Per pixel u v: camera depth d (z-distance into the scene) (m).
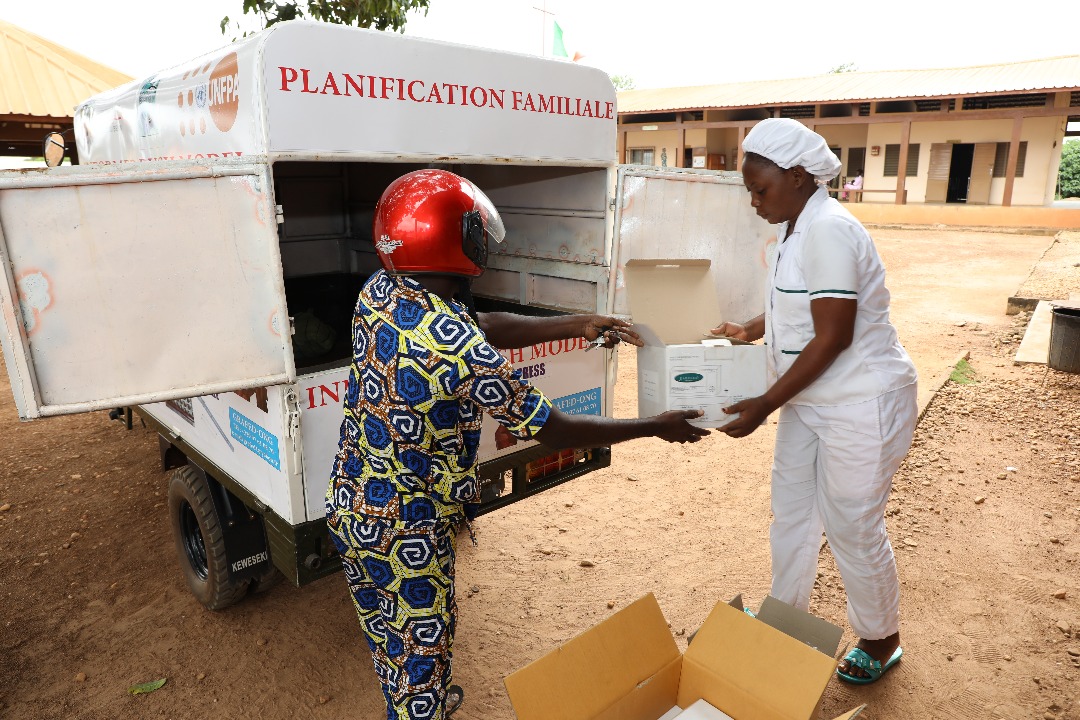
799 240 2.26
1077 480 4.41
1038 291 10.23
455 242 1.78
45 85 8.26
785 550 2.65
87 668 2.97
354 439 1.85
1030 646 2.94
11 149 10.20
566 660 1.70
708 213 3.19
